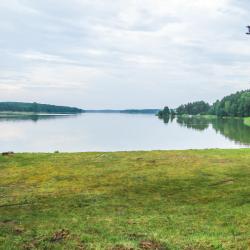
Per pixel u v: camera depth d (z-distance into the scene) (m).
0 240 12.49
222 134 96.00
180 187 22.12
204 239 12.91
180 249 11.92
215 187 21.98
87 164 29.78
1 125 127.50
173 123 164.50
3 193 20.89
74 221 15.52
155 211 17.23
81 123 157.88
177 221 15.42
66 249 11.71
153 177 24.92
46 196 20.19
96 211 17.33
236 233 13.73
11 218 16.08
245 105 197.50
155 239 12.83
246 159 31.73
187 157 33.09
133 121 191.62
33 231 13.73
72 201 19.17
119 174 25.98
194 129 118.19
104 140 80.19
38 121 168.25
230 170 26.95
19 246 11.89
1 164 29.67
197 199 19.38
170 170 27.20
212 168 27.78
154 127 131.62
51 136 89.31
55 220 15.73
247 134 95.50
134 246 11.94
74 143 73.69
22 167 28.59
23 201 19.19
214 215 16.27
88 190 21.56
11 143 72.75
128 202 18.97
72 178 24.84
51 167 28.55
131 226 14.72
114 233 13.70
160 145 69.81
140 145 69.88
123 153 35.56
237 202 18.48
